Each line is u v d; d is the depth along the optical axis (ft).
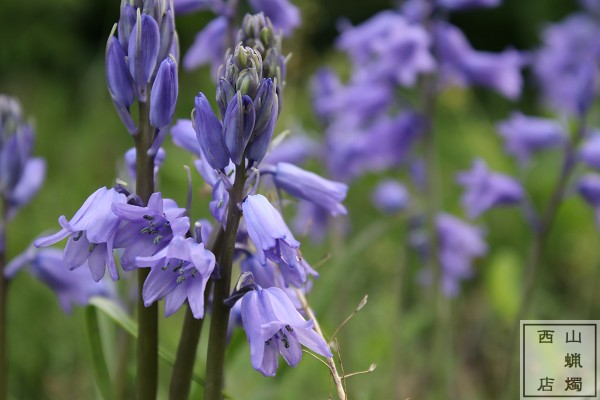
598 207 18.66
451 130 35.73
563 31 32.45
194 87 37.40
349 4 48.08
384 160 20.27
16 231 24.14
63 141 33.94
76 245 8.36
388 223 17.66
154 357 9.16
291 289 10.31
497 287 22.41
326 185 9.70
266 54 9.31
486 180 18.70
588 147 18.21
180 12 15.14
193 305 7.73
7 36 42.39
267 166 9.82
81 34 46.16
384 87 19.61
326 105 20.24
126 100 8.57
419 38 18.43
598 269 26.08
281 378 13.12
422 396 20.65
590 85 18.20
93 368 10.80
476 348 23.75
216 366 8.68
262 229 7.97
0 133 13.55
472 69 19.53
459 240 20.36
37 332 20.66
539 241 18.44
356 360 20.53
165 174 27.25
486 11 49.57
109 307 10.45
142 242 8.17
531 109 43.83
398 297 20.29
